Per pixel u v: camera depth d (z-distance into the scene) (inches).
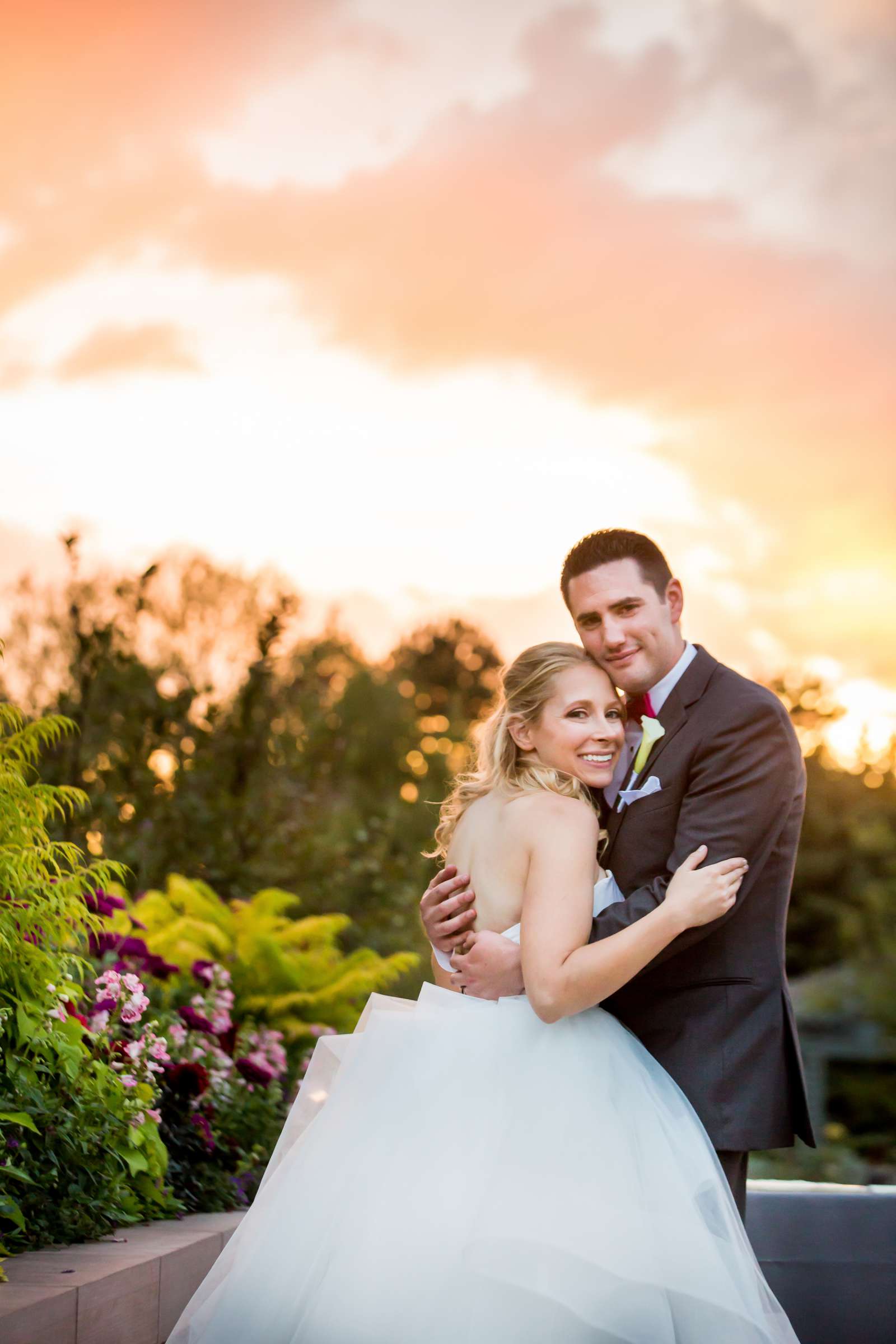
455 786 123.6
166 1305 119.0
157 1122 146.2
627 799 116.0
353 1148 101.2
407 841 411.8
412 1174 98.0
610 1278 92.5
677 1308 94.7
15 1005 127.0
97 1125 134.2
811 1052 640.4
